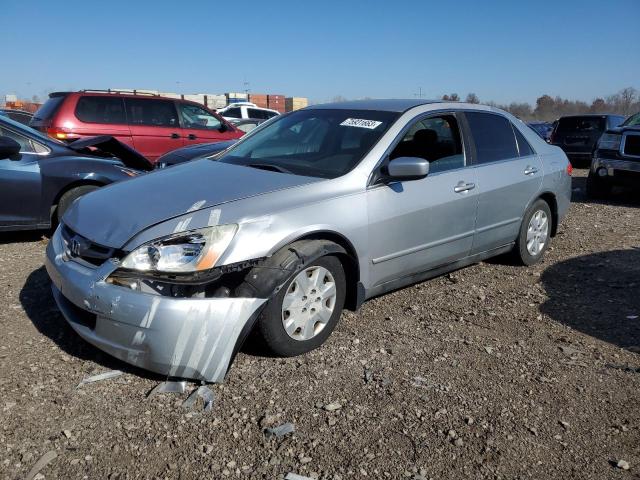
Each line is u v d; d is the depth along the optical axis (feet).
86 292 10.79
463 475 8.94
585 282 17.97
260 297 11.05
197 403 10.44
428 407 10.67
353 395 10.94
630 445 9.84
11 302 14.64
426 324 14.33
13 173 19.81
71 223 12.34
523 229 18.57
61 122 31.73
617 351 13.28
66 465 8.76
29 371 11.29
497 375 11.97
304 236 12.01
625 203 32.83
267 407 10.42
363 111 15.40
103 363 11.69
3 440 9.25
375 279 13.73
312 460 9.11
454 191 15.33
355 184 13.10
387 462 9.14
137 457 9.00
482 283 17.52
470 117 16.89
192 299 10.44
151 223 11.00
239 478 8.66
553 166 19.56
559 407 10.88
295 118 16.43
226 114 70.54
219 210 11.27
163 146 34.58
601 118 53.21
